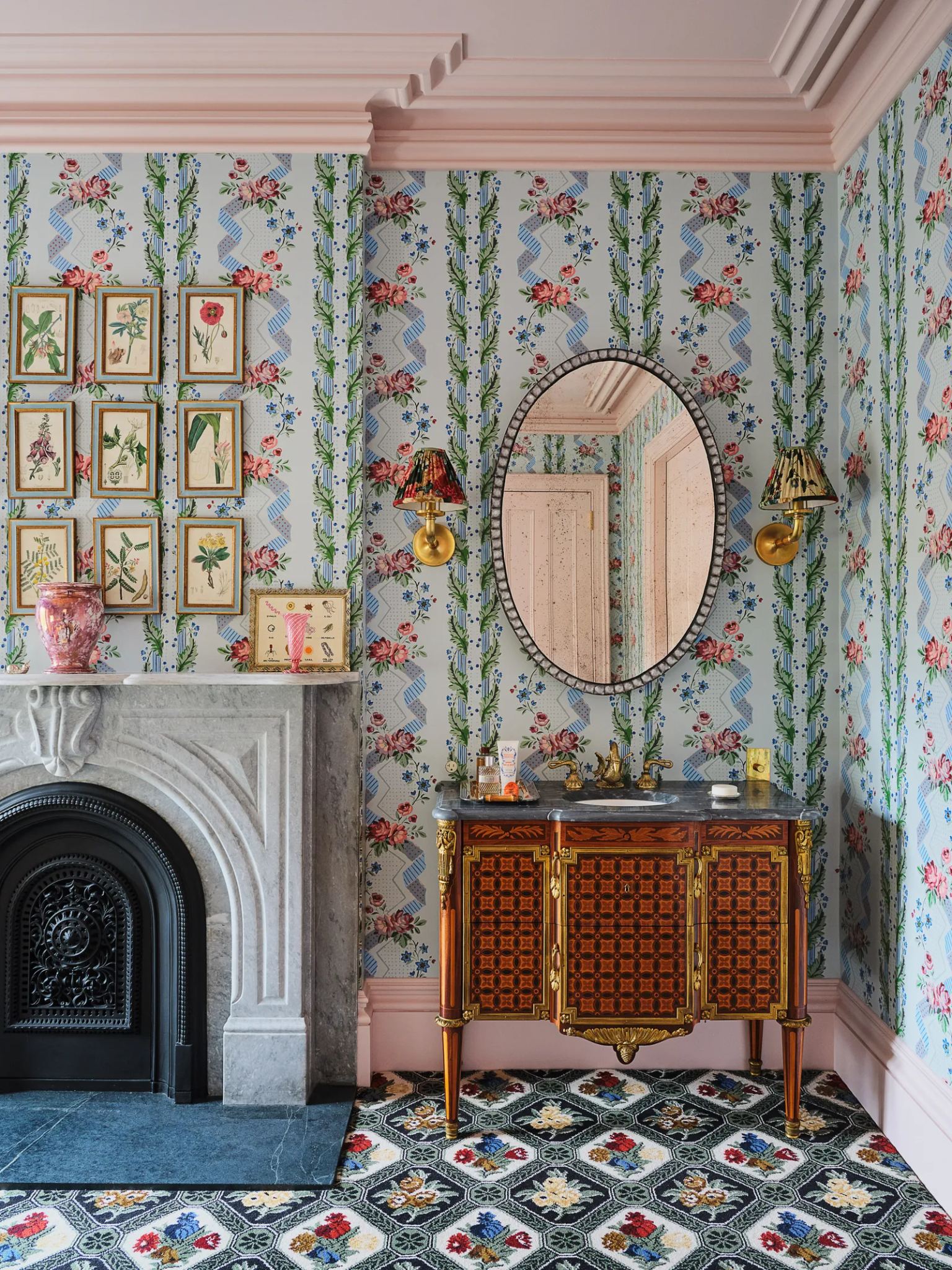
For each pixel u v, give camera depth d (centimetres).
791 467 253
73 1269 179
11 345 268
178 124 265
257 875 248
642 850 225
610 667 272
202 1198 203
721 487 272
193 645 267
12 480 268
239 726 249
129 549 267
